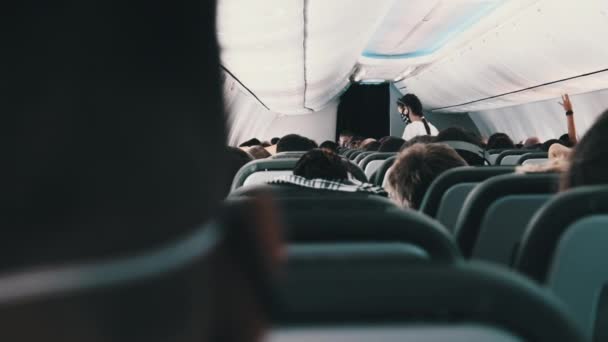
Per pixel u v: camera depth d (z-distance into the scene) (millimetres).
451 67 16203
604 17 8227
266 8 5754
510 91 15328
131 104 299
